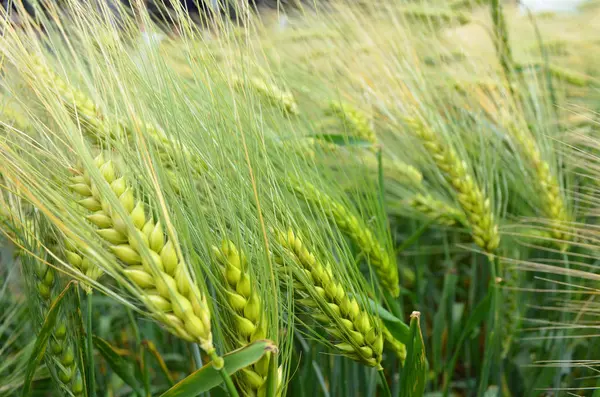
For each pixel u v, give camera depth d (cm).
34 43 35
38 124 35
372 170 53
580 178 52
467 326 46
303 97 52
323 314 37
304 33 53
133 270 31
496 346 48
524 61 58
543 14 65
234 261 33
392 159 55
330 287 36
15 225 38
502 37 53
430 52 55
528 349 53
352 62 52
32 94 40
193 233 34
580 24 62
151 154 33
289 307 34
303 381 45
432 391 54
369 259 42
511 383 52
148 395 43
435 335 51
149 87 35
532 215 53
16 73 40
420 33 55
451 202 54
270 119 40
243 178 35
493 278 45
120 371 42
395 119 50
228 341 33
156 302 31
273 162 40
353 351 37
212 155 35
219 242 34
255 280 33
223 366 31
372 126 52
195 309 31
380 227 43
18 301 46
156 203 32
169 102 35
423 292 59
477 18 61
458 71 54
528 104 53
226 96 37
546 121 53
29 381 36
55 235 37
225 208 35
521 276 53
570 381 50
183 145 35
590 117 47
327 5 53
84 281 32
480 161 49
